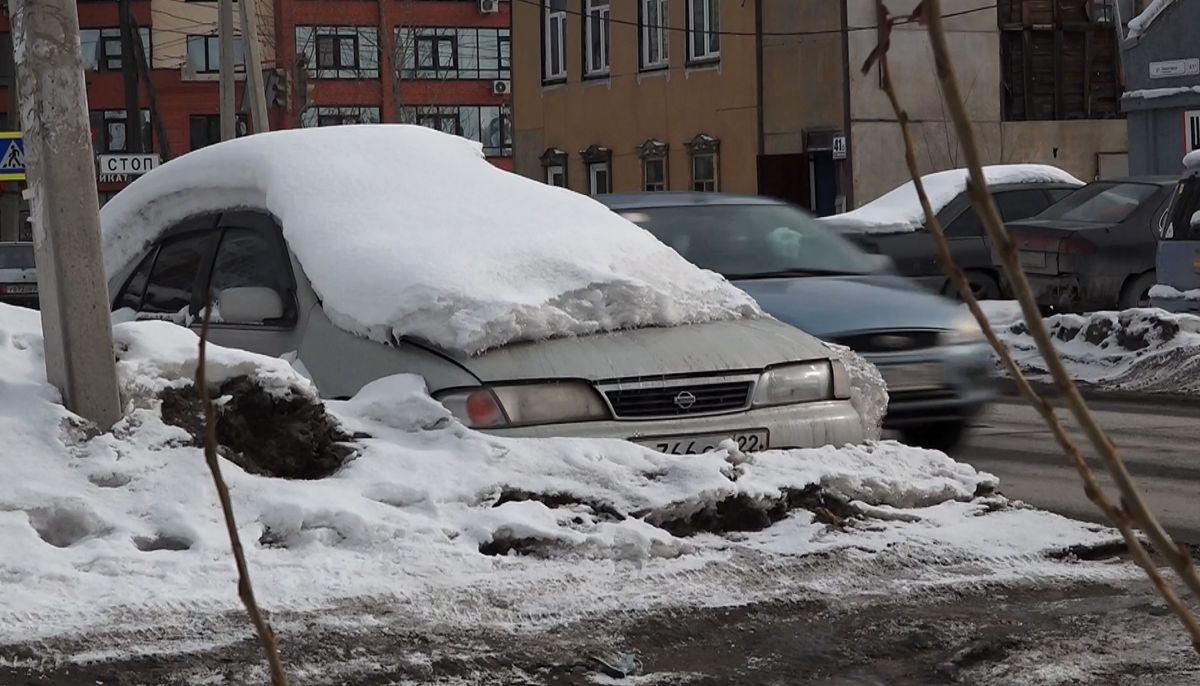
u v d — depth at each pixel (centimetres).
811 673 589
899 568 725
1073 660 602
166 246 1009
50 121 763
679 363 831
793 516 783
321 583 659
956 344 1161
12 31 778
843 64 4325
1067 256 2270
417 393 800
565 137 5362
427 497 739
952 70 192
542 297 844
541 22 5438
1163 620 652
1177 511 977
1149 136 3381
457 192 939
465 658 587
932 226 214
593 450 780
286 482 738
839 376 887
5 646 575
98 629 597
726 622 645
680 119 4878
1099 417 1545
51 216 760
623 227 947
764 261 1270
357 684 560
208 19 8875
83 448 739
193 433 766
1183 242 1978
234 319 891
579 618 639
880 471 830
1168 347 1847
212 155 996
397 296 831
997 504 835
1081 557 761
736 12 4634
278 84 3812
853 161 4306
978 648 611
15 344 833
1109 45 4597
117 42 8812
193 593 637
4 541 662
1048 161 4509
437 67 10100
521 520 723
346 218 908
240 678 559
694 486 768
